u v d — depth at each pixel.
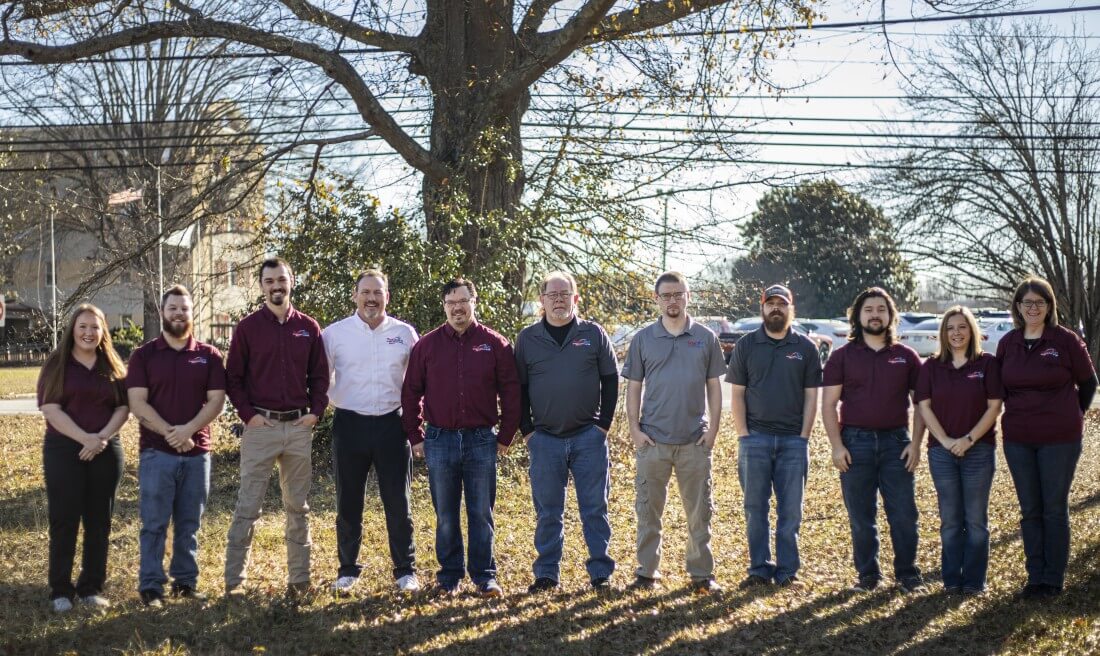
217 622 5.98
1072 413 6.48
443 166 12.83
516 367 6.93
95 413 6.34
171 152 31.56
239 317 14.26
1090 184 29.02
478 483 6.81
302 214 12.51
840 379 6.91
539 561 6.96
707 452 6.93
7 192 33.88
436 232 12.48
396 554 6.90
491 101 12.95
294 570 6.77
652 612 6.31
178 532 6.60
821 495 11.04
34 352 37.50
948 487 6.71
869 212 46.09
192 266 33.25
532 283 13.80
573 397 6.86
